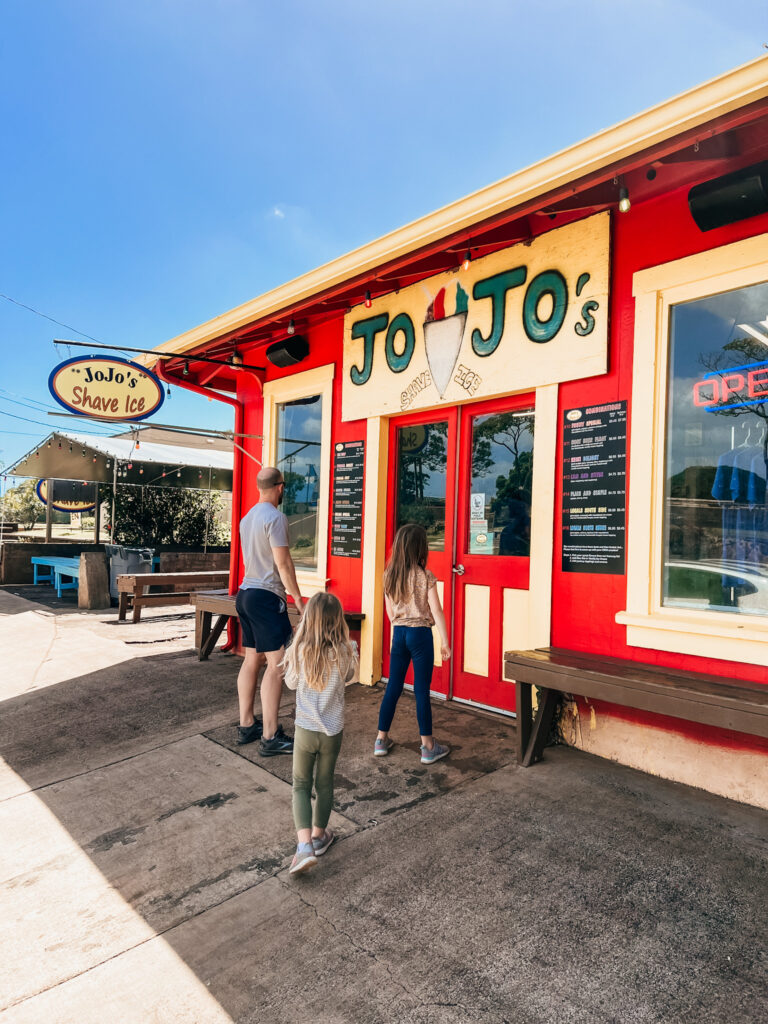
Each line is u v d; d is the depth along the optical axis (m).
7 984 2.21
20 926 2.53
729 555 3.36
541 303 4.12
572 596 3.93
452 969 2.15
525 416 4.45
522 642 4.40
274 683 4.07
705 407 3.46
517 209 3.36
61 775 4.01
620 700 3.11
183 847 3.06
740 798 3.17
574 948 2.21
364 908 2.50
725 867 2.62
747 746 3.16
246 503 6.97
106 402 5.49
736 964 2.10
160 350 6.21
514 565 4.46
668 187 3.50
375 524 5.32
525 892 2.53
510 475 4.52
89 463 14.85
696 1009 1.93
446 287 4.75
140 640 8.14
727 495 3.37
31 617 10.41
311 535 6.17
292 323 5.76
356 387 5.52
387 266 4.14
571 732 3.92
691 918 2.33
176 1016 2.04
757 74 2.41
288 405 6.53
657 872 2.61
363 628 5.41
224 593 6.86
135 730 4.71
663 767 3.47
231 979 2.18
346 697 5.05
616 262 3.79
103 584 11.72
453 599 4.87
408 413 5.18
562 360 3.99
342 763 3.81
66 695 5.67
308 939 2.35
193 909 2.58
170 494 17.14
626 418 3.71
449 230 3.64
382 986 2.10
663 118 2.68
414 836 2.98
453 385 4.68
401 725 4.40
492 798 3.29
